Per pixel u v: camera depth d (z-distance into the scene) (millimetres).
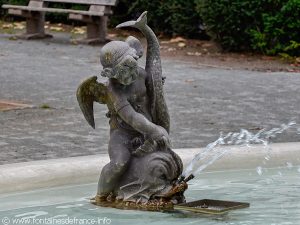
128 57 5605
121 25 5902
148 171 5762
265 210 5789
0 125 10078
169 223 5383
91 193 6332
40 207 5887
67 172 6676
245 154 7426
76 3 20750
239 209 5816
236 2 18250
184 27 21078
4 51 18328
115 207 5840
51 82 14070
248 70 16359
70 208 5844
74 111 11289
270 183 6785
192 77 15117
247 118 10820
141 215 5609
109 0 19906
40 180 6480
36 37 20922
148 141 5758
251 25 18547
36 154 8195
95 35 20312
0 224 5402
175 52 18938
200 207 5746
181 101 12297
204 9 18672
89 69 15820
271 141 9070
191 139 9195
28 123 10250
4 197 6184
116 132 5910
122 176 5887
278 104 12125
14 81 14094
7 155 8109
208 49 19578
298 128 10070
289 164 7453
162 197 5773
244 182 6832
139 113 5793
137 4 21750
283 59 18062
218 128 10000
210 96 12844
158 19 21750
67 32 22594
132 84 5812
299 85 14258
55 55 17875
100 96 5887
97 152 8359
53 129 9852
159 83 5879
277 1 18016
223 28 18688
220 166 7270
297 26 17938
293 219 5500
